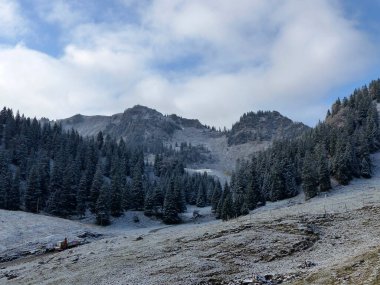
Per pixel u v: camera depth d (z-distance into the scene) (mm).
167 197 131750
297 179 140375
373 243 47219
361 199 78188
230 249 51719
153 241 64938
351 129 168000
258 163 172125
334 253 46625
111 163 181250
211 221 125938
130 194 143875
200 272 43594
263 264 45938
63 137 197125
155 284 41188
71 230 103812
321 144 150875
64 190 132875
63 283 47531
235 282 39625
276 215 69562
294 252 49281
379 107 198750
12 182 129125
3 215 106875
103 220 125500
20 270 60750
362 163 138250
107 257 57688
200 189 165625
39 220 107750
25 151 169750
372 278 31922
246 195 126875
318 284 34000
